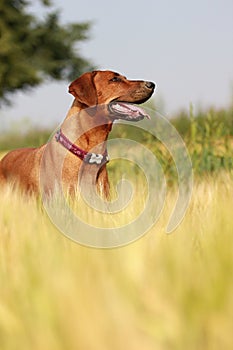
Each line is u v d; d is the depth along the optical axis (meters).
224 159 16.73
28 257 4.05
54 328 2.87
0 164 13.85
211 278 3.08
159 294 2.97
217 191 8.06
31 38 57.91
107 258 3.64
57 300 3.08
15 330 3.10
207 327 2.70
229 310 2.74
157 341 2.70
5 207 6.89
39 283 3.44
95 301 3.00
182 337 2.69
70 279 3.30
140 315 2.84
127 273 3.23
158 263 3.45
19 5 58.66
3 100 58.56
